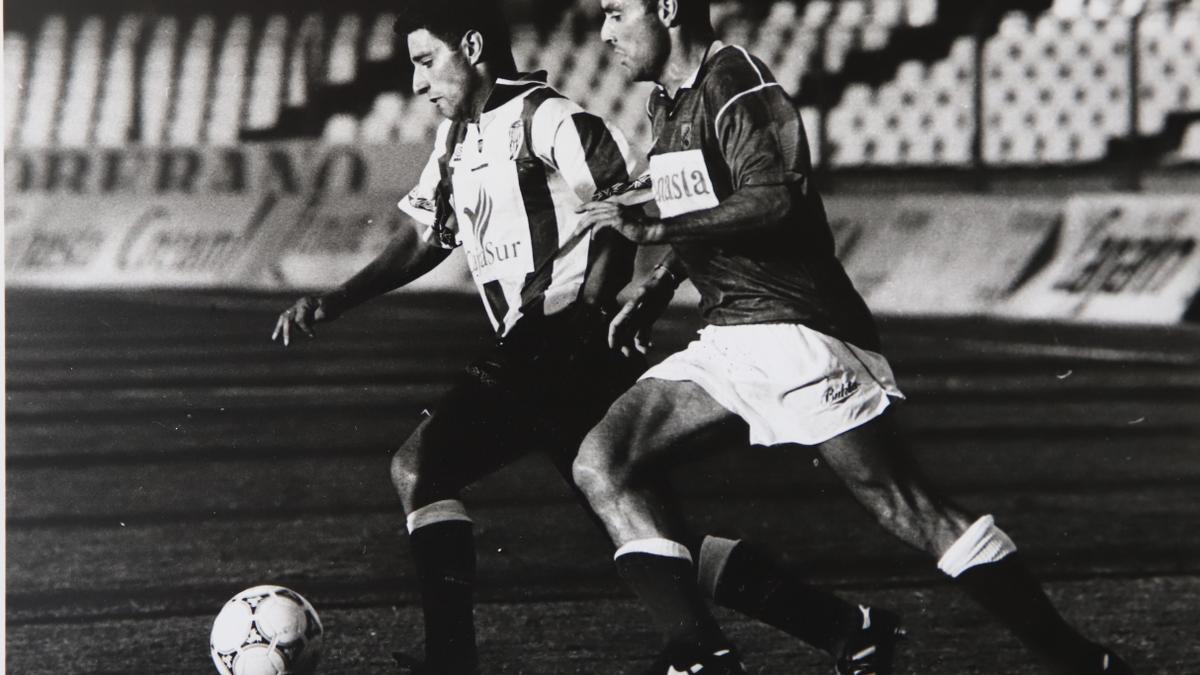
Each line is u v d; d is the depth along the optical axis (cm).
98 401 3297
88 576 1697
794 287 1034
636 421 1048
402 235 1287
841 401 1016
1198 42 6128
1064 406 3075
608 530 1034
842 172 6369
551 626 1449
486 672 1291
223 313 5381
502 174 1202
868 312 1062
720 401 1035
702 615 1015
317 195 6575
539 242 1205
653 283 1127
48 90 8131
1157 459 2480
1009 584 1002
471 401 1189
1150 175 5981
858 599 1561
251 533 1939
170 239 6788
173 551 1830
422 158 6656
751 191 989
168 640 1413
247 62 7856
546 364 1184
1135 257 4709
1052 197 5025
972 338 4288
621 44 1064
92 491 2267
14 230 7119
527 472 2425
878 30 6462
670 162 1054
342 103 7544
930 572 1691
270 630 1193
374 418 3028
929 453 2548
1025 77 6234
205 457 2583
